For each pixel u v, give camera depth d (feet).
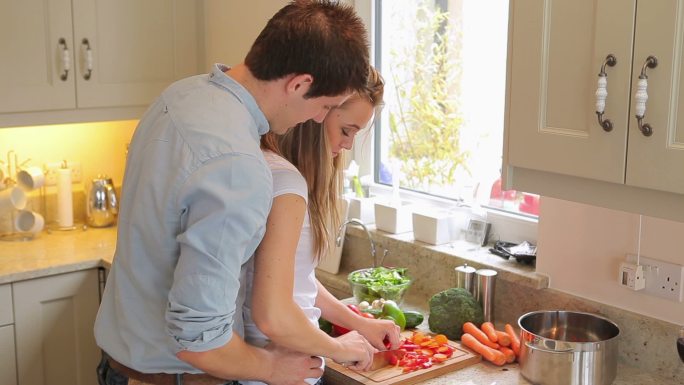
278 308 5.43
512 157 6.20
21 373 9.39
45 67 9.95
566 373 6.34
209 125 5.00
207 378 5.60
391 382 6.53
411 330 7.73
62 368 9.68
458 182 9.18
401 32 9.60
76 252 9.96
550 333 7.07
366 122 6.09
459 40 8.93
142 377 5.66
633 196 5.56
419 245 8.66
